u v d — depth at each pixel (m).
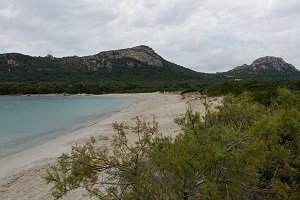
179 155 3.88
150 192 4.14
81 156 4.46
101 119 34.72
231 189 4.02
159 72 199.12
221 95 40.28
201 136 4.10
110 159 4.60
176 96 72.62
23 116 43.50
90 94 120.44
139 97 85.81
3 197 10.67
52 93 123.88
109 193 4.34
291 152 5.34
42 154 17.41
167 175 4.20
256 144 4.08
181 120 4.95
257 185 4.83
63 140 21.62
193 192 3.80
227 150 3.91
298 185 5.09
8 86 120.38
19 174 13.44
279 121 5.56
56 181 4.41
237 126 5.88
